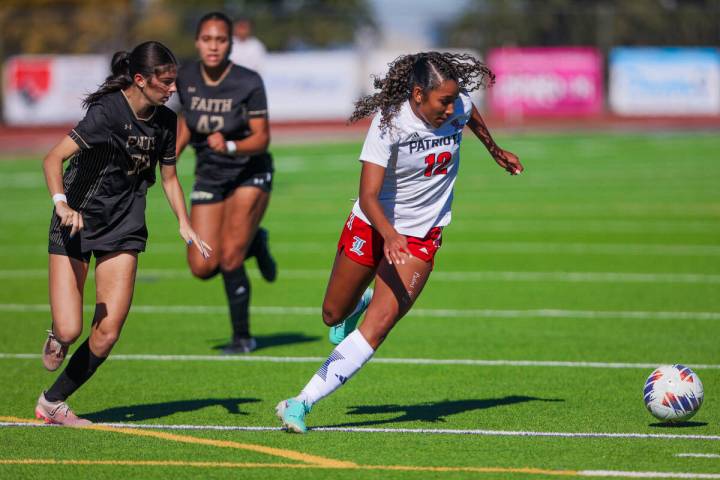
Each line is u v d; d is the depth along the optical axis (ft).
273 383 91.20
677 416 73.92
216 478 62.49
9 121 420.77
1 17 440.04
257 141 102.58
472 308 128.67
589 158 342.44
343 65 440.86
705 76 453.17
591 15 463.42
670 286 143.13
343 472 63.62
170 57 69.87
